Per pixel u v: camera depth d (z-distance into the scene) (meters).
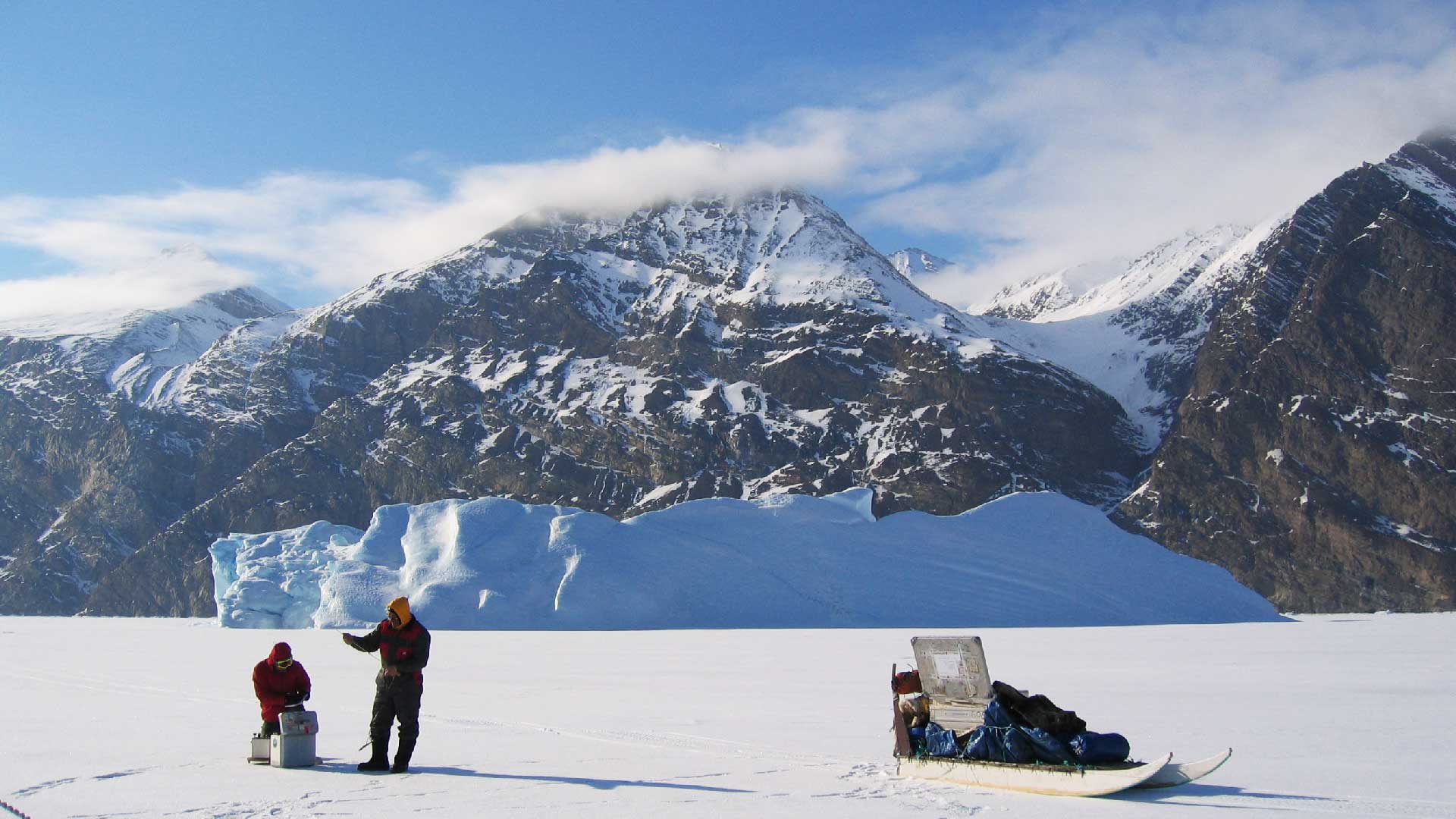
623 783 19.02
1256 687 35.81
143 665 52.06
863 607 98.94
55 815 16.25
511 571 100.25
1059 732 18.59
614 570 98.81
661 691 36.69
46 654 61.41
